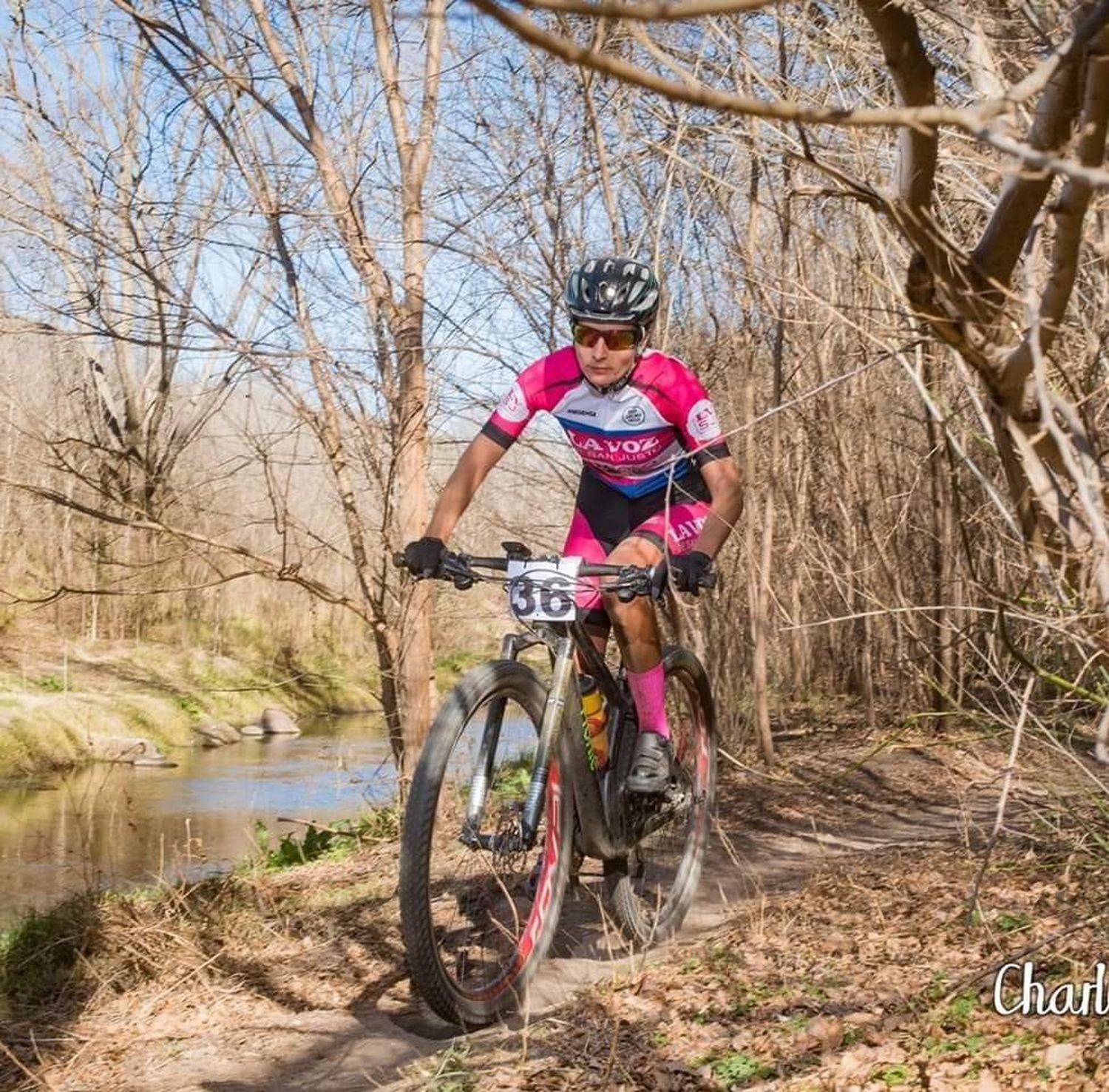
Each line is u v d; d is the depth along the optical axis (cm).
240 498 983
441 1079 346
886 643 1108
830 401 930
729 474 417
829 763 866
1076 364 302
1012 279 240
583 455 438
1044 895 450
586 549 447
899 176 221
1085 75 197
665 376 417
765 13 420
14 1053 416
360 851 730
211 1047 409
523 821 385
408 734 807
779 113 139
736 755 883
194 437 920
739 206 712
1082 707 416
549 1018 386
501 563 396
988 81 269
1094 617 245
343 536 927
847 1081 310
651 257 763
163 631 2112
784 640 1252
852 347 765
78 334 741
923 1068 306
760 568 922
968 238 351
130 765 1572
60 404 1064
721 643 902
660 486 439
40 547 1891
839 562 999
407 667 808
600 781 425
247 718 1902
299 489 1012
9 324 750
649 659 425
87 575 1727
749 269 638
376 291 766
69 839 1083
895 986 376
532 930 396
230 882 594
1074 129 222
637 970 425
